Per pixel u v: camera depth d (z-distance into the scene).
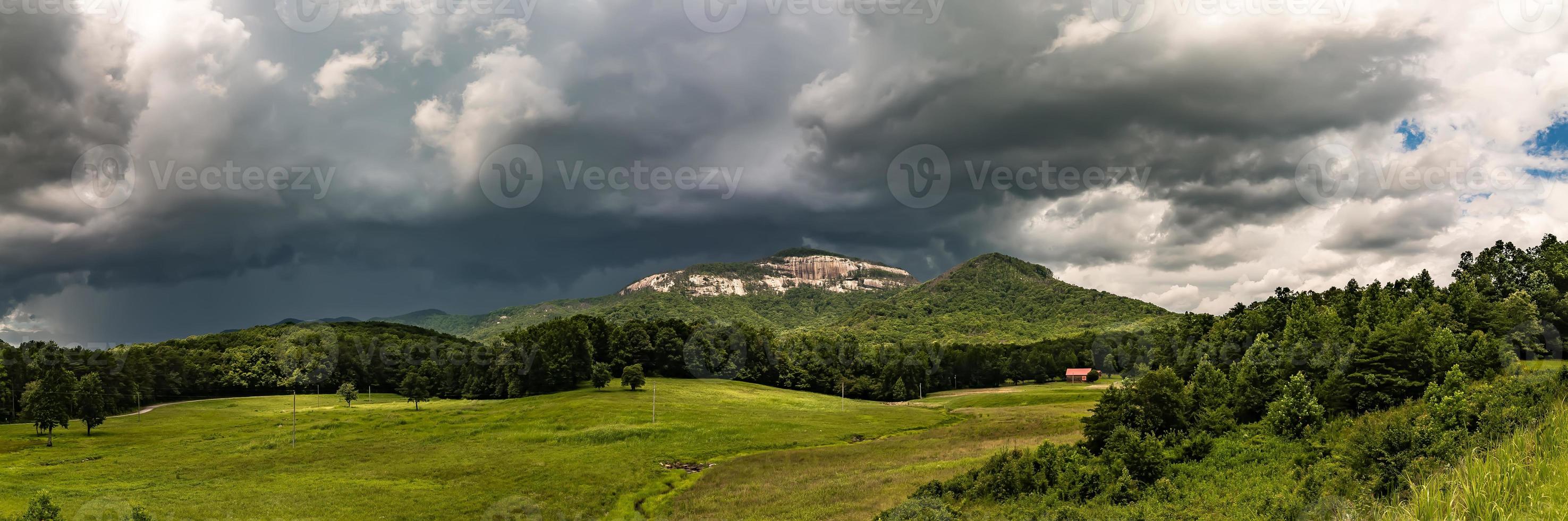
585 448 99.00
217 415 147.00
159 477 78.25
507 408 140.25
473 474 79.94
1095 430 64.31
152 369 173.50
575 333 187.38
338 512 62.19
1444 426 46.34
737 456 95.62
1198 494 50.59
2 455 93.75
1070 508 48.72
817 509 58.56
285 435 109.75
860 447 96.38
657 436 106.50
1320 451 54.50
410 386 160.25
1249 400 72.25
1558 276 121.12
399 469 82.81
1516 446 25.52
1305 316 107.81
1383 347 72.00
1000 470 58.31
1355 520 34.53
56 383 111.38
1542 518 18.19
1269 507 43.47
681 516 61.12
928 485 60.31
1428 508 20.66
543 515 62.50
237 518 59.91
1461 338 86.56
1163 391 65.62
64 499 65.94
